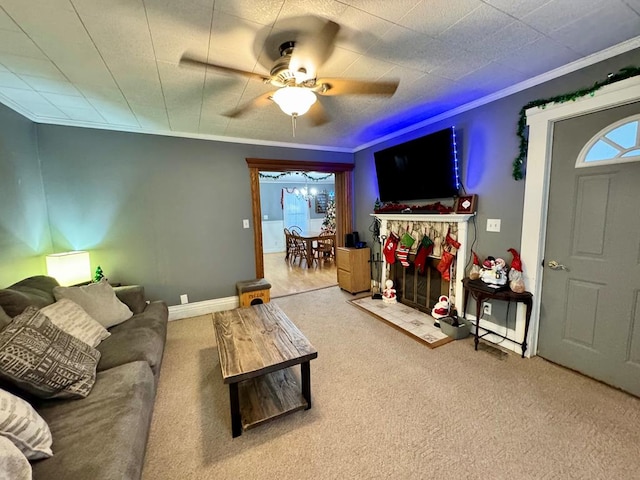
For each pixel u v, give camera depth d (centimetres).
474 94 249
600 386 197
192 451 151
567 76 201
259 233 390
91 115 269
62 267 254
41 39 151
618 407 176
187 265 352
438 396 191
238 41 159
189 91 221
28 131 260
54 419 122
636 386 185
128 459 106
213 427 168
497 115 247
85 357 154
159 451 151
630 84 169
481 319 274
